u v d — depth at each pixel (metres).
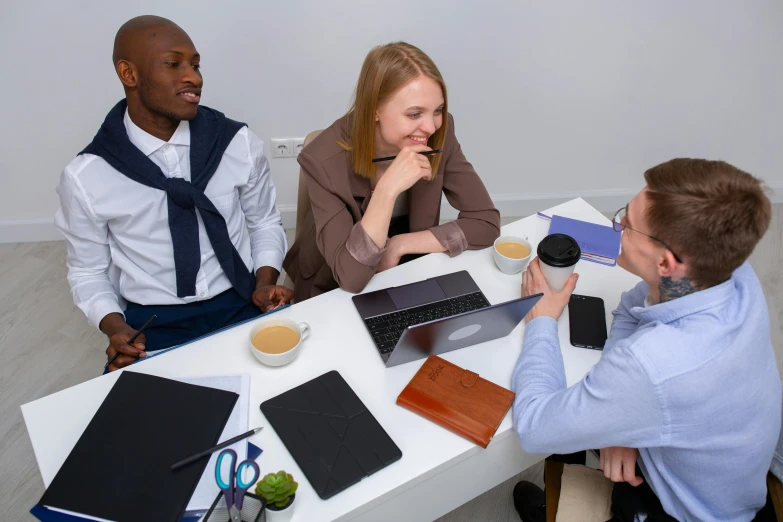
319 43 2.33
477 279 1.46
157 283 1.58
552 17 2.40
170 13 2.19
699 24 2.49
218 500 0.95
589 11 2.40
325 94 2.46
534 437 1.07
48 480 1.01
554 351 1.20
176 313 1.60
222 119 1.59
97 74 2.29
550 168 2.87
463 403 1.13
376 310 1.33
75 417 1.11
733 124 2.80
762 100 2.73
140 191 1.46
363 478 1.03
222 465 1.02
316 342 1.26
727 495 1.07
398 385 1.18
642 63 2.57
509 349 1.27
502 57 2.48
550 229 1.62
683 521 1.12
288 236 2.82
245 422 1.10
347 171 1.50
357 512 1.00
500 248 1.51
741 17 2.49
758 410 1.00
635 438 1.01
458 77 2.51
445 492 1.16
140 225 1.50
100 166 1.43
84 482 0.99
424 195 1.63
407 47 1.38
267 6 2.22
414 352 1.20
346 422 1.10
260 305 1.60
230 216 1.64
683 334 0.96
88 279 1.53
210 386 1.16
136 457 1.03
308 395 1.14
